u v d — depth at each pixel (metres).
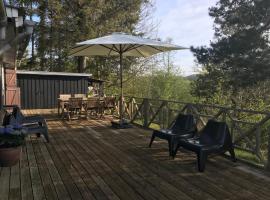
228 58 11.36
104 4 15.23
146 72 18.61
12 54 6.02
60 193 3.21
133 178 3.69
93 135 6.37
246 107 13.08
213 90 14.27
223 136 4.28
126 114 9.06
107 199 3.07
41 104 12.47
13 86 10.41
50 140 5.84
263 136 8.02
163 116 7.01
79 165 4.20
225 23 12.14
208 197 3.14
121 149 5.13
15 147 4.14
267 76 10.25
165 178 3.70
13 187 3.37
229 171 3.98
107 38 6.25
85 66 17.20
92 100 8.77
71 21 14.88
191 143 4.20
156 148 5.20
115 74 17.88
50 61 17.72
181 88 19.86
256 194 3.23
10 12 3.39
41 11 14.74
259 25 10.61
